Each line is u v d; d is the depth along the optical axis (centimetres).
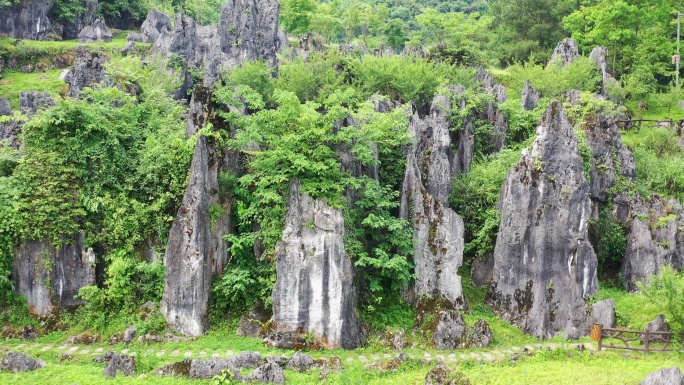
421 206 3678
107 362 2970
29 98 5200
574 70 5734
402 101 5291
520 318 3556
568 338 3419
